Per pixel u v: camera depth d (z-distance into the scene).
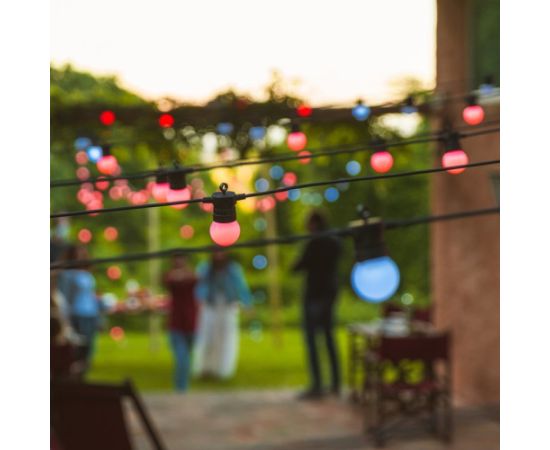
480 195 6.68
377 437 5.64
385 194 13.63
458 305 7.21
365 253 2.69
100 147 4.08
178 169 3.00
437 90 6.23
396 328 6.49
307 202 14.75
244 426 6.31
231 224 2.27
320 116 5.37
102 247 13.83
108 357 10.95
